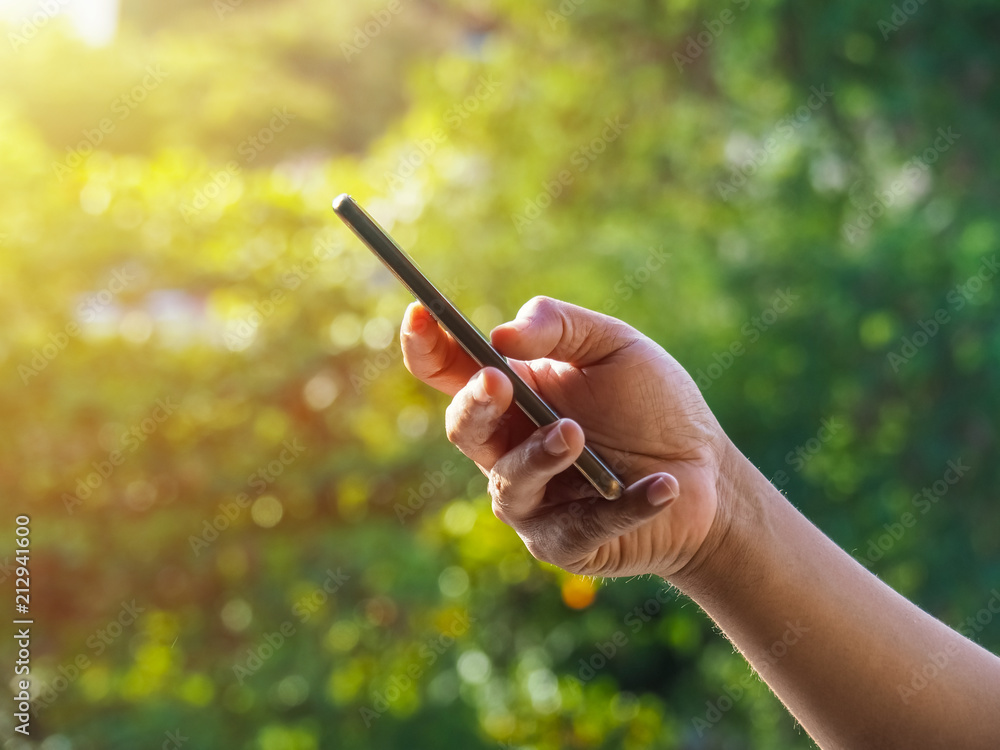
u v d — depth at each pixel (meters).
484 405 0.71
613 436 0.86
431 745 2.92
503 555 3.10
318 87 8.27
